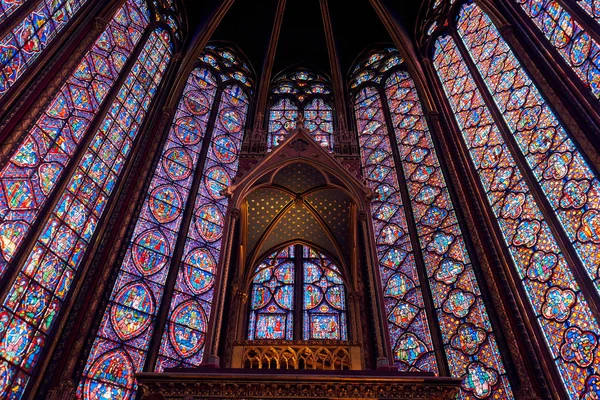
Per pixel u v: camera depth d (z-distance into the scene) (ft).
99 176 35.09
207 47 57.47
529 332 27.55
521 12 38.45
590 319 25.11
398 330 34.22
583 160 28.73
